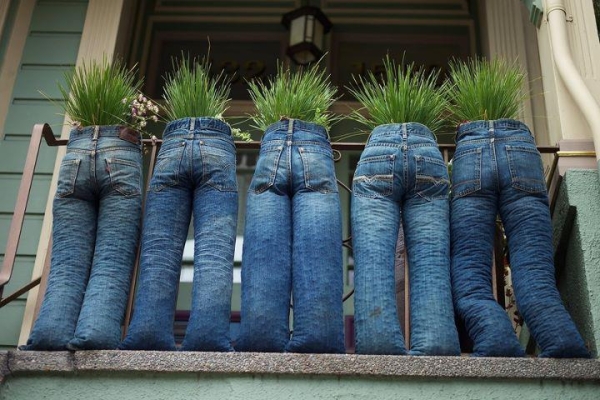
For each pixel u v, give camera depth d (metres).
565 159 3.36
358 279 2.90
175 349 2.86
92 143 3.12
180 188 3.08
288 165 3.06
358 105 5.50
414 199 3.06
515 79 3.40
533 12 3.89
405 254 3.20
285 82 3.46
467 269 3.01
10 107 4.72
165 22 5.82
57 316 2.87
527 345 3.68
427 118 3.28
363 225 2.99
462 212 3.10
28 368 2.76
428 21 5.76
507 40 5.08
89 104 3.23
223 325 2.85
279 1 5.84
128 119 3.68
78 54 4.86
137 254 3.15
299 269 2.89
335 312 2.83
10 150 4.58
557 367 2.75
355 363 2.74
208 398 2.73
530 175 3.10
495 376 2.73
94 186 3.09
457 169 3.17
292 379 2.75
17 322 4.09
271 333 2.82
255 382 2.75
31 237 4.31
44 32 4.97
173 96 3.35
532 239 3.00
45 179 4.46
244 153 5.49
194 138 3.12
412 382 2.74
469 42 5.71
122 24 5.09
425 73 5.64
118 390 2.75
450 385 2.74
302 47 5.33
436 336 2.83
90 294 2.90
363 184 3.06
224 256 2.95
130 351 2.77
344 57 5.72
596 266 3.11
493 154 3.13
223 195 3.05
